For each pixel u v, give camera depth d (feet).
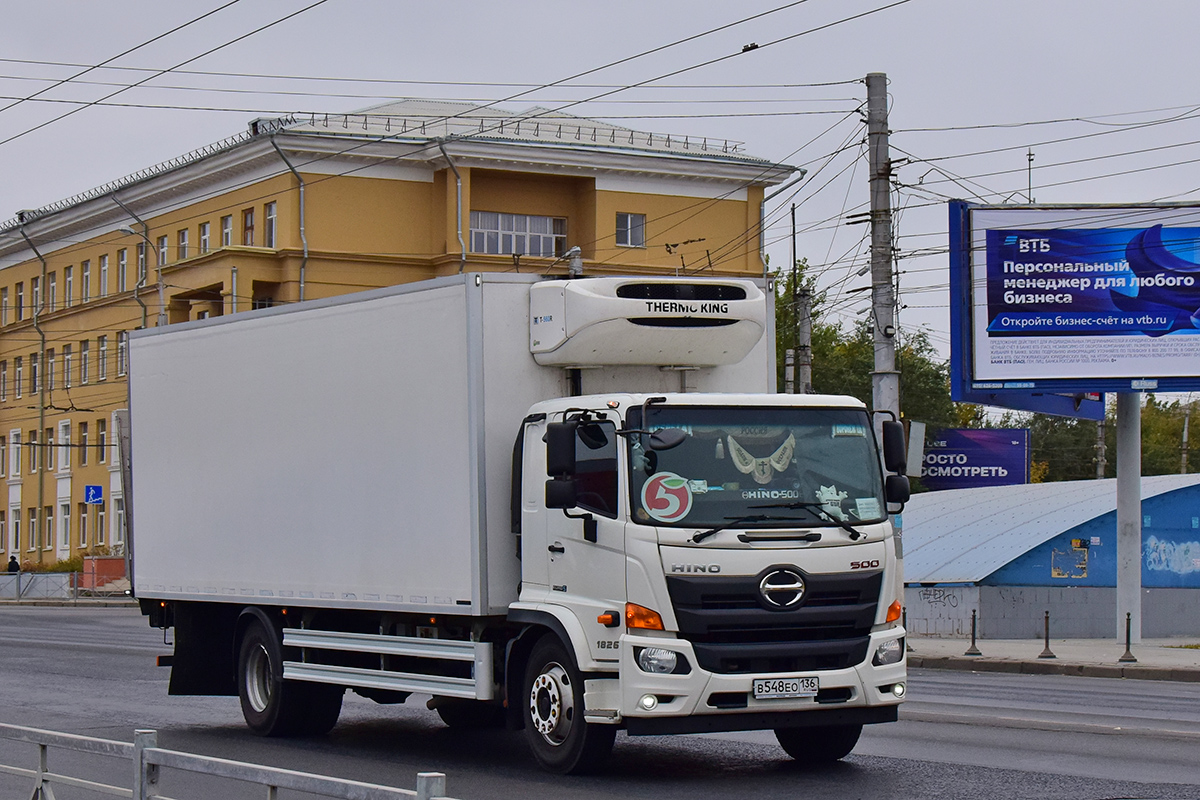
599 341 41.27
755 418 39.01
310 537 47.88
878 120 88.79
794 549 37.81
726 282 43.39
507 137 202.49
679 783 38.40
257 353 50.80
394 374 44.57
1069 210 105.50
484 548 41.11
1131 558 104.12
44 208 245.86
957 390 106.22
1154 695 67.10
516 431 41.86
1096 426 333.42
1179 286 104.27
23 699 66.28
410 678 43.96
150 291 214.28
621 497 37.73
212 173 201.26
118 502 226.99
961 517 126.11
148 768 25.12
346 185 194.29
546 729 40.01
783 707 37.09
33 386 251.80
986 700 62.75
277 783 21.97
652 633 36.94
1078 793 35.73
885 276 88.33
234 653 53.01
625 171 205.77
